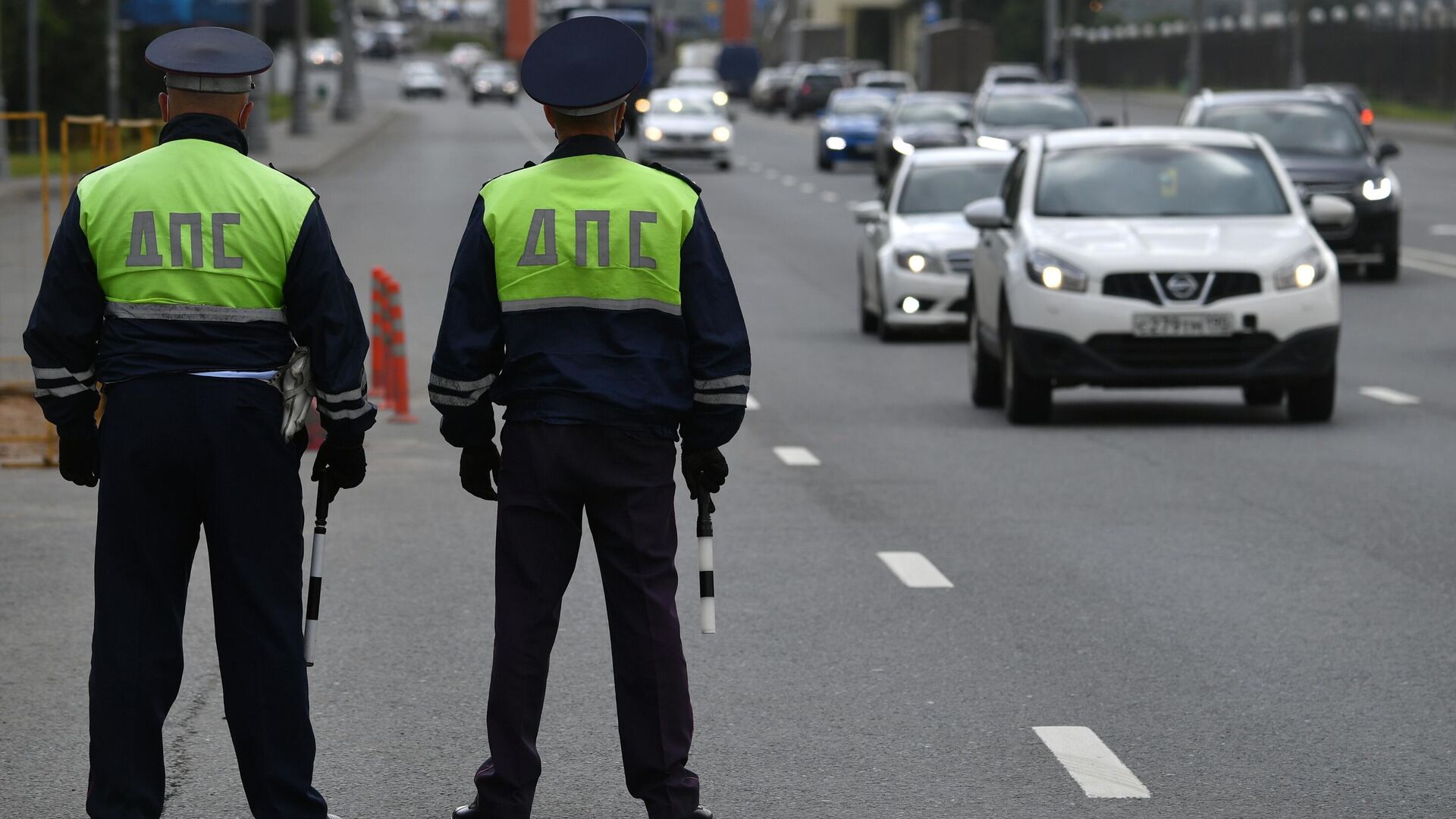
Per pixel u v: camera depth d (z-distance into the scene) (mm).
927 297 49094
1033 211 37344
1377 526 25719
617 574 13156
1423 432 34469
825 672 18344
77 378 12617
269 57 12695
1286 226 36281
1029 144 39375
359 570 22969
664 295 13016
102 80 126750
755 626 20156
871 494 28359
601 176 13078
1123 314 34500
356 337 12695
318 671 18344
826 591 21828
